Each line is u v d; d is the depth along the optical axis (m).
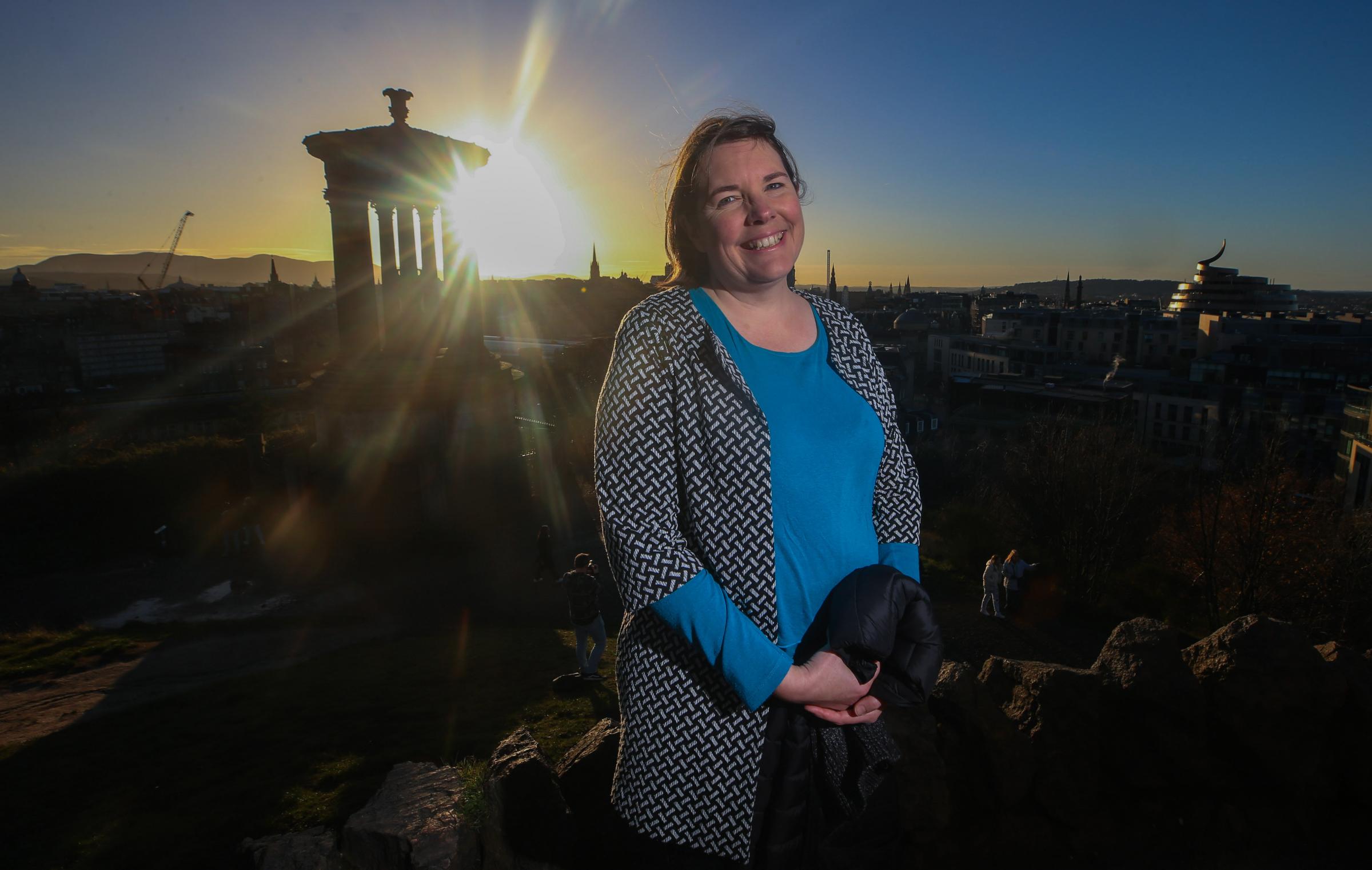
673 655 1.29
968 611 16.53
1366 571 22.41
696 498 1.22
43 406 57.81
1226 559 23.72
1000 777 2.63
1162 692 2.72
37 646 12.42
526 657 9.85
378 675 8.93
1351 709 2.66
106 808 4.53
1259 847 2.56
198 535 22.00
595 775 2.25
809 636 1.28
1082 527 21.97
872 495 1.44
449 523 21.34
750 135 1.28
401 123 22.88
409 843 2.14
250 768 5.00
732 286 1.31
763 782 1.29
